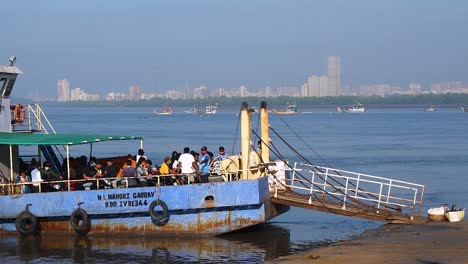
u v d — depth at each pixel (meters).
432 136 126.38
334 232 32.34
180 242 29.00
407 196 46.59
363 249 25.33
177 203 28.97
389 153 86.00
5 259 26.94
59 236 30.05
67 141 30.11
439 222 30.53
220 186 28.84
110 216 29.66
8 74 32.09
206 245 28.56
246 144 30.06
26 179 30.59
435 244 25.70
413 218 31.28
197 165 30.00
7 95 32.81
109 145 96.81
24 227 29.91
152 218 29.25
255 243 29.36
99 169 30.59
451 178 57.94
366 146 99.25
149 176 29.06
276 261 24.33
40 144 29.70
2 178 31.80
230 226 29.12
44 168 31.44
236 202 28.80
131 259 26.64
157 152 83.69
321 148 95.06
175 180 30.14
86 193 29.52
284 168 33.25
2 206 30.14
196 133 134.38
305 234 31.72
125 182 29.91
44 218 30.08
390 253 24.47
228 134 129.25
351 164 71.44
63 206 29.64
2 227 30.62
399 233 28.22
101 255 27.30
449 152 87.00
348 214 31.08
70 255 27.39
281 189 32.88
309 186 50.28
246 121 30.03
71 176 30.77
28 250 28.25
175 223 29.27
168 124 190.75
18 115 33.53
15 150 32.47
